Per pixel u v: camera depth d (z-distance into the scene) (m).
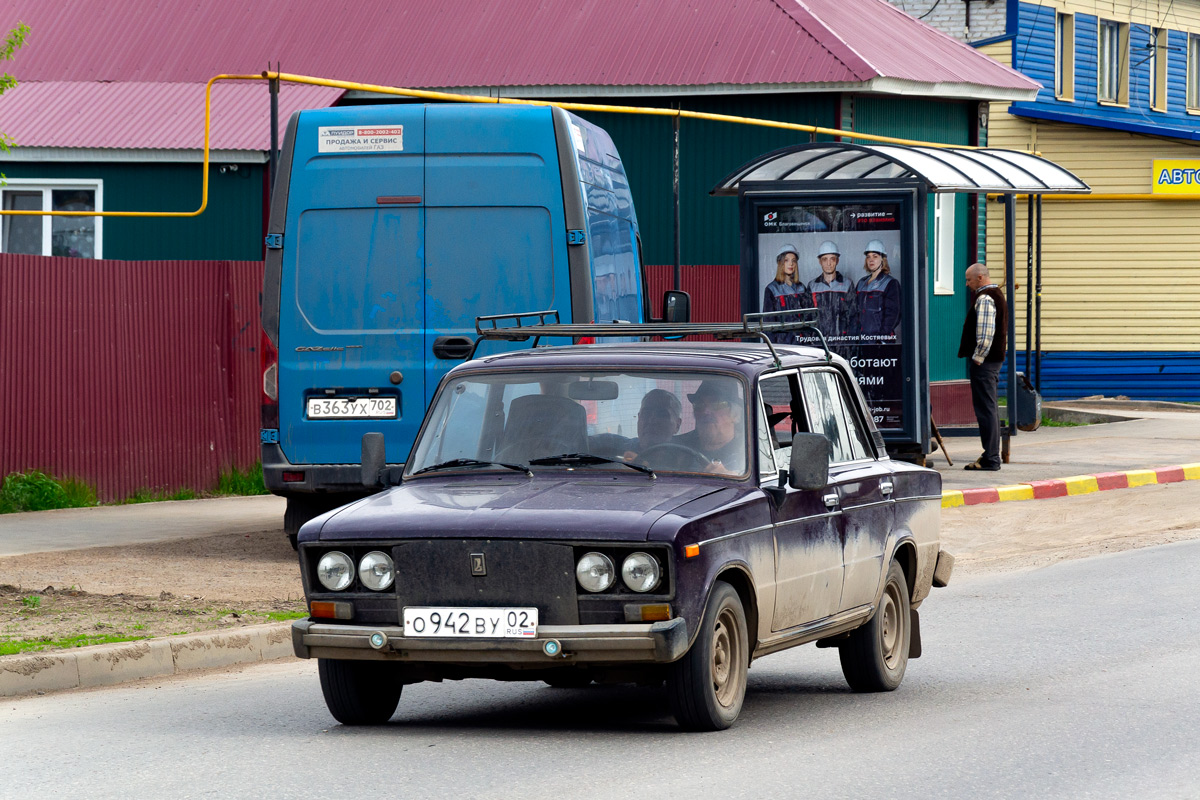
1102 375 96.12
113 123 65.38
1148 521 48.47
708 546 20.75
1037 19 96.50
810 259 53.44
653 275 67.12
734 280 68.19
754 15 73.25
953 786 19.30
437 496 22.27
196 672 28.06
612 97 71.81
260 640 29.42
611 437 23.16
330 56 74.56
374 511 21.84
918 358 52.84
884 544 25.84
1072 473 57.06
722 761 20.41
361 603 21.28
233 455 52.59
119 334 49.16
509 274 35.97
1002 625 32.19
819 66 69.94
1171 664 27.70
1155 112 104.94
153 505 48.47
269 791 18.95
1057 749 21.42
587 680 22.48
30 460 46.91
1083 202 95.75
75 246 64.81
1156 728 22.77
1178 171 95.12
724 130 71.62
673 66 71.44
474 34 74.81
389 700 23.20
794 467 22.47
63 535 41.19
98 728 23.05
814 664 29.03
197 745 21.73
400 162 36.28
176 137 63.91
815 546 23.50
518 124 36.09
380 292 36.25
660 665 21.23
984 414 57.75
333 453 36.41
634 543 20.25
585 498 21.44
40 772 20.20
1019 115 94.62
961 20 96.12
